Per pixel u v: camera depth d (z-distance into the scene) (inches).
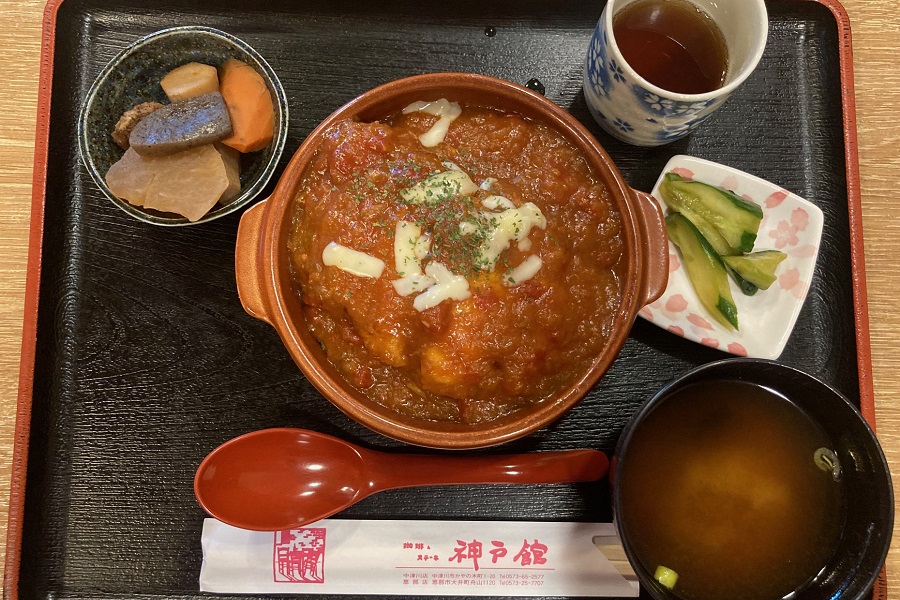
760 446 12.8
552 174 12.5
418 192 11.9
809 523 12.5
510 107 12.9
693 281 14.2
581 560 13.3
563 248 12.3
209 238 14.2
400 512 13.7
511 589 13.3
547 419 11.6
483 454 13.6
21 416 13.7
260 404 13.9
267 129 13.7
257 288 12.1
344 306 12.0
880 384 14.6
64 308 14.1
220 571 13.3
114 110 13.9
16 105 15.1
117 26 14.9
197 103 13.2
